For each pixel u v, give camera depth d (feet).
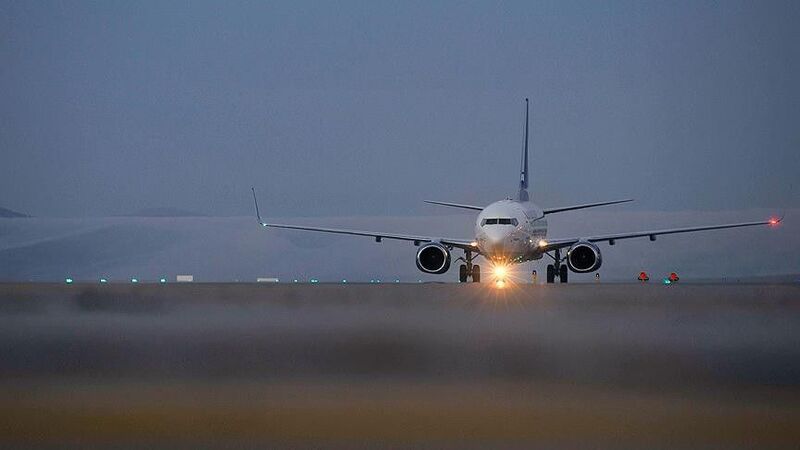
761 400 186.19
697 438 158.92
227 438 160.15
